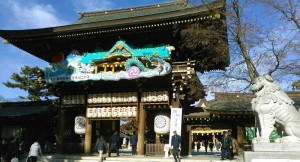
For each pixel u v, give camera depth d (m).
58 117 31.77
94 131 31.89
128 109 28.64
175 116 25.14
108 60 28.72
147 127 30.45
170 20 25.91
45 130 34.91
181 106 26.83
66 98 31.34
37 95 52.62
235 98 29.58
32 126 35.28
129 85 29.41
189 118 27.33
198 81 27.77
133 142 28.36
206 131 52.75
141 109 28.27
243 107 27.38
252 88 13.96
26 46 32.69
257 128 14.02
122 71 27.64
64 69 29.91
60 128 31.09
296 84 26.98
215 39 25.95
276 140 13.92
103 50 31.03
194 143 58.69
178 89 26.89
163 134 27.69
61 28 29.14
